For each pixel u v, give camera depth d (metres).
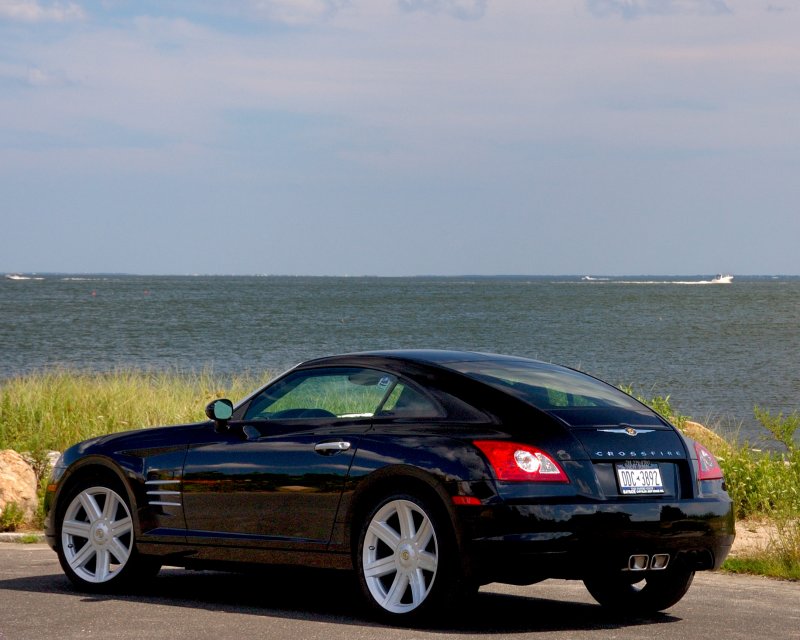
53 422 17.64
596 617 8.19
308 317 94.50
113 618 7.92
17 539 12.34
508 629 7.61
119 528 9.18
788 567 10.56
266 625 7.67
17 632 7.40
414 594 7.57
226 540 8.54
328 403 8.36
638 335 71.50
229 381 31.25
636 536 7.45
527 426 7.55
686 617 8.23
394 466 7.67
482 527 7.26
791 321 96.12
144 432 9.26
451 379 7.98
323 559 8.05
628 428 7.78
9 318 84.75
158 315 93.56
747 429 26.08
